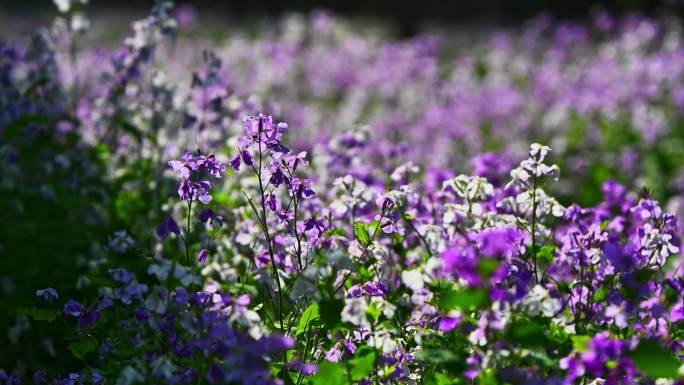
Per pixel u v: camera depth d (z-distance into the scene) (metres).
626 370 3.62
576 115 14.59
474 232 4.41
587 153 12.25
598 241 4.57
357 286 4.38
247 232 5.25
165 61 15.10
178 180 7.32
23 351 6.06
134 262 5.59
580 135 13.34
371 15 39.38
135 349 4.14
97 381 4.39
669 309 5.09
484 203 5.05
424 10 40.56
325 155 7.08
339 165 6.78
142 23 7.79
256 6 40.12
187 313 3.81
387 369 4.06
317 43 20.14
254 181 6.16
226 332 3.62
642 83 15.30
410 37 29.92
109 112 8.23
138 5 42.03
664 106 15.06
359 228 4.64
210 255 5.63
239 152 4.34
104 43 21.86
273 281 4.78
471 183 4.55
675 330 4.47
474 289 3.56
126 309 4.52
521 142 13.05
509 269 4.22
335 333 4.57
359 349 3.92
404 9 34.69
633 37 17.56
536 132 13.64
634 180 11.41
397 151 7.67
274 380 3.76
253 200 5.67
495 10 40.69
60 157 7.30
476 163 6.16
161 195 7.45
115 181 7.64
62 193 7.50
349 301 3.88
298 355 4.45
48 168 7.58
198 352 3.94
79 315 4.41
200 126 7.59
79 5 9.18
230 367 3.59
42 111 7.94
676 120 14.51
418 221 5.13
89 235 7.27
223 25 30.14
